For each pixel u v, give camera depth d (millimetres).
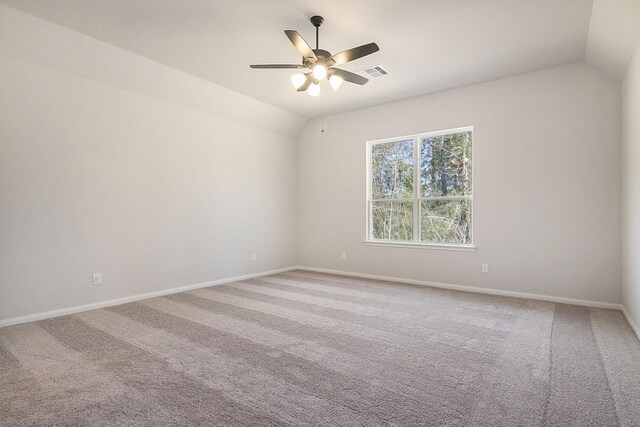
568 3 2939
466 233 5016
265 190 6254
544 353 2742
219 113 5426
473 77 4586
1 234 3383
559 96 4238
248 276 5926
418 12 3088
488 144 4730
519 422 1853
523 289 4488
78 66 3814
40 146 3631
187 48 3805
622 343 2934
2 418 1889
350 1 2920
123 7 3029
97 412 1945
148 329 3311
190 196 5082
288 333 3193
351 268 6125
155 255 4648
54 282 3734
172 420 1868
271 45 3723
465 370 2459
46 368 2488
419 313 3816
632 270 3367
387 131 5668
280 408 1984
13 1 2961
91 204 4027
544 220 4344
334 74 3438
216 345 2910
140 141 4496
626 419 1876
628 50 3234
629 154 3475
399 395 2127
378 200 5887
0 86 3359
